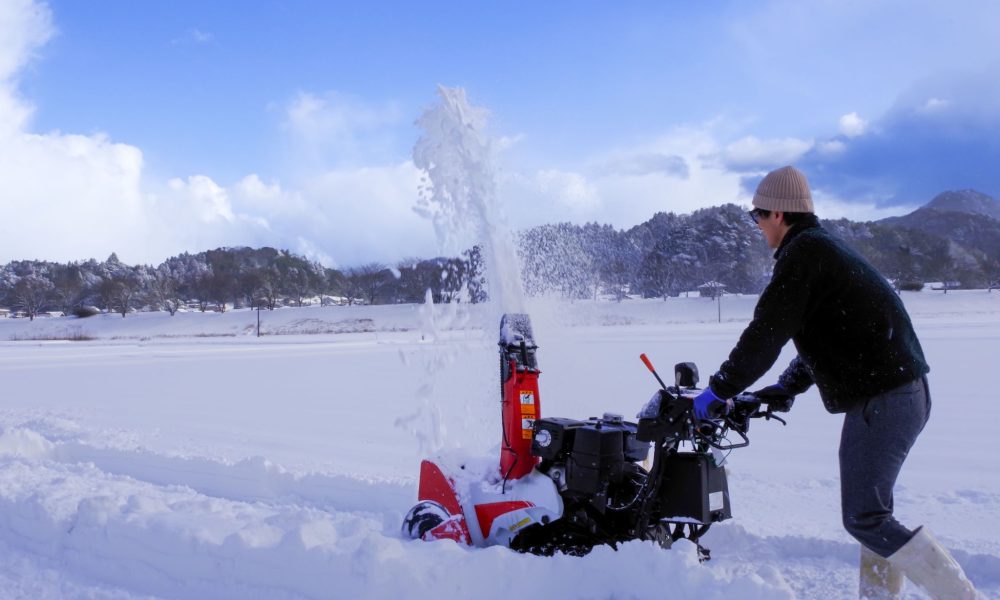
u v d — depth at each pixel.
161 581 3.73
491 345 4.06
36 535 4.27
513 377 3.82
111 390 16.61
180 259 174.00
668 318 61.47
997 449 7.77
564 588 3.25
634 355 21.84
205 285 117.25
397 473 6.72
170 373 21.33
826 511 5.18
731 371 2.91
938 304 69.81
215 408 12.76
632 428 3.69
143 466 6.91
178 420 11.12
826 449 7.88
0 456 6.71
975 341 25.72
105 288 110.50
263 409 12.51
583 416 8.66
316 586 3.40
